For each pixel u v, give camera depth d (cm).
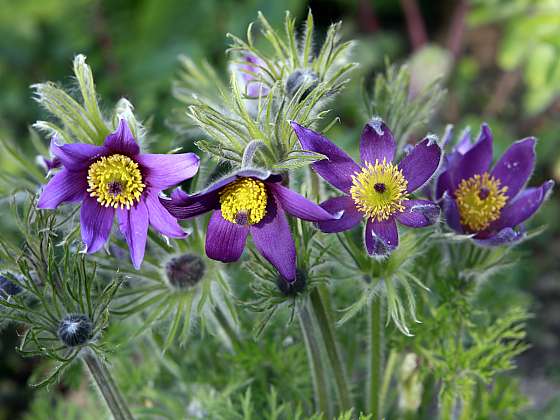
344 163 56
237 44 61
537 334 93
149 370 73
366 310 69
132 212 56
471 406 69
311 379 69
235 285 70
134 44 116
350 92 110
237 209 54
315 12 131
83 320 57
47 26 117
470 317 66
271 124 56
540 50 108
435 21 137
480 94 125
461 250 63
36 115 116
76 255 57
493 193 61
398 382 69
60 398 78
